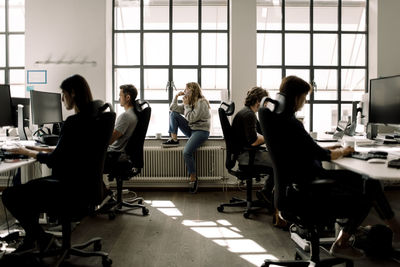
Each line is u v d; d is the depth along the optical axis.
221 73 4.79
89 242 2.30
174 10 4.76
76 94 1.95
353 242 2.17
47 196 1.88
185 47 4.79
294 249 2.46
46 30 4.39
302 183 1.72
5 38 4.88
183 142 4.56
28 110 3.58
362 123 3.81
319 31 4.82
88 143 1.88
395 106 2.62
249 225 3.02
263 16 4.83
